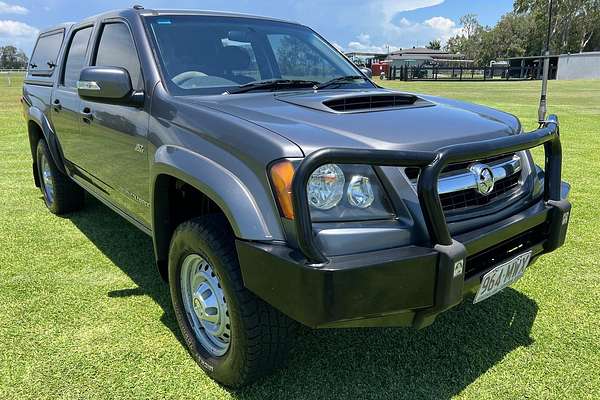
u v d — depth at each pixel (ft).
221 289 7.63
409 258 6.27
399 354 8.86
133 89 9.47
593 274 12.07
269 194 6.54
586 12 221.05
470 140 7.54
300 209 5.88
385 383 8.07
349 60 12.83
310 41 12.43
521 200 8.35
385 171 6.67
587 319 10.00
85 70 9.43
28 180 21.99
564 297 10.93
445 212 7.18
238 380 7.62
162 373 8.29
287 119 7.47
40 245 14.03
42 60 16.89
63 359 8.62
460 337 9.37
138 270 12.37
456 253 6.45
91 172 12.62
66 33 14.92
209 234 7.43
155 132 8.98
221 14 11.50
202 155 7.57
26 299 10.78
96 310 10.32
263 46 11.26
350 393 7.83
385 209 6.66
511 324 9.81
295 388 7.93
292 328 7.37
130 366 8.46
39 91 16.10
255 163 6.72
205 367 8.23
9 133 35.12
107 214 16.97
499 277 7.64
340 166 6.45
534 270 12.33
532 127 36.83
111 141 10.84
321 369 8.42
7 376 8.15
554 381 8.09
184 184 8.87
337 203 6.41
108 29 11.79
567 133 33.88
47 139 14.97
